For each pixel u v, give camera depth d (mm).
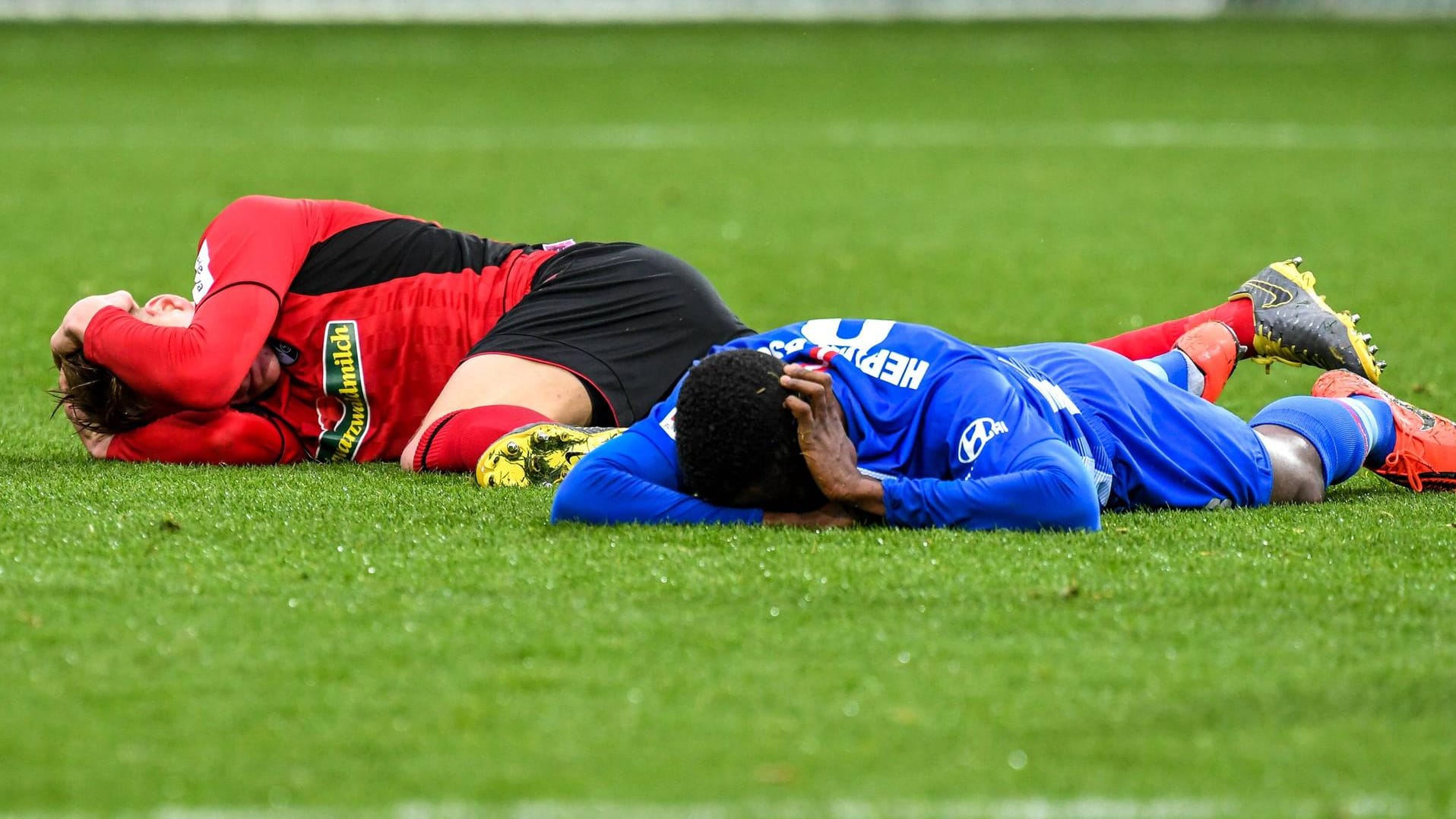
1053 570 12219
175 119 63125
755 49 92875
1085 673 10148
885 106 70250
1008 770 8727
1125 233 39219
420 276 17250
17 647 10469
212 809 8234
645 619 11133
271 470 16375
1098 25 101062
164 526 13469
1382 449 15617
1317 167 51719
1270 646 10672
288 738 9109
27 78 75938
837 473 12836
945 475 13477
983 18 105812
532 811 8203
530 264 17703
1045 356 14789
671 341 17109
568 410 16484
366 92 73688
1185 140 58906
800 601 11508
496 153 55281
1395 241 37156
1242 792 8477
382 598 11578
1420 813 8242
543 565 12344
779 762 8828
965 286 31938
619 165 52719
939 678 10062
